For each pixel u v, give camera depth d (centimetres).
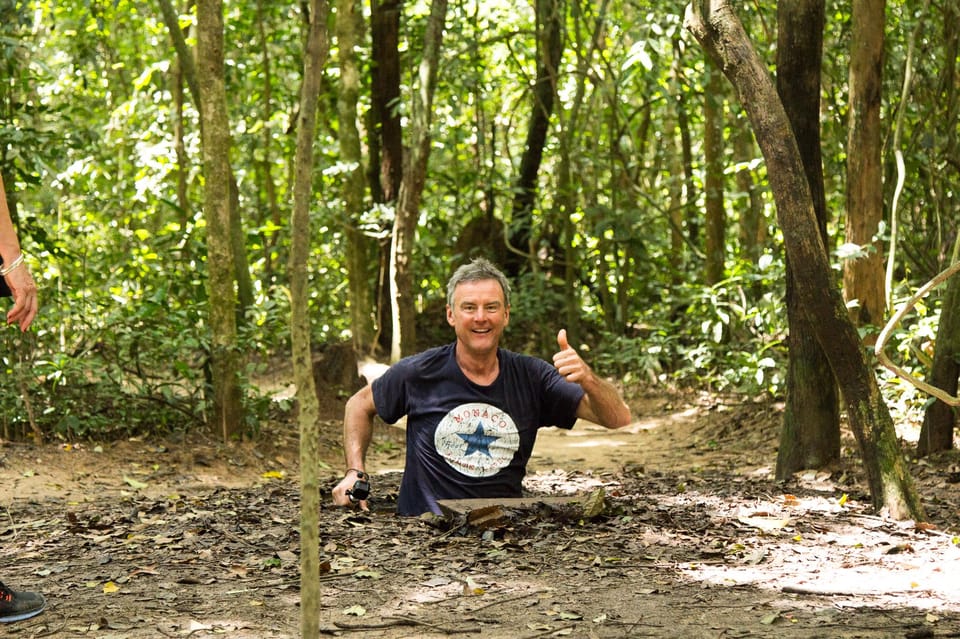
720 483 663
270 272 1361
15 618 337
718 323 1098
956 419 744
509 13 1688
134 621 338
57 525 511
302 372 248
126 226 1380
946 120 964
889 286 792
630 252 1398
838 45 1068
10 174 804
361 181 1270
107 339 854
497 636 323
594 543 454
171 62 1388
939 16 1012
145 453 746
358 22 1404
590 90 1689
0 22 827
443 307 1462
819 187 632
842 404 839
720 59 539
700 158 1622
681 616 344
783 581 393
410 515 520
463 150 1681
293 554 428
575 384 516
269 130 1392
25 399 742
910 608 353
